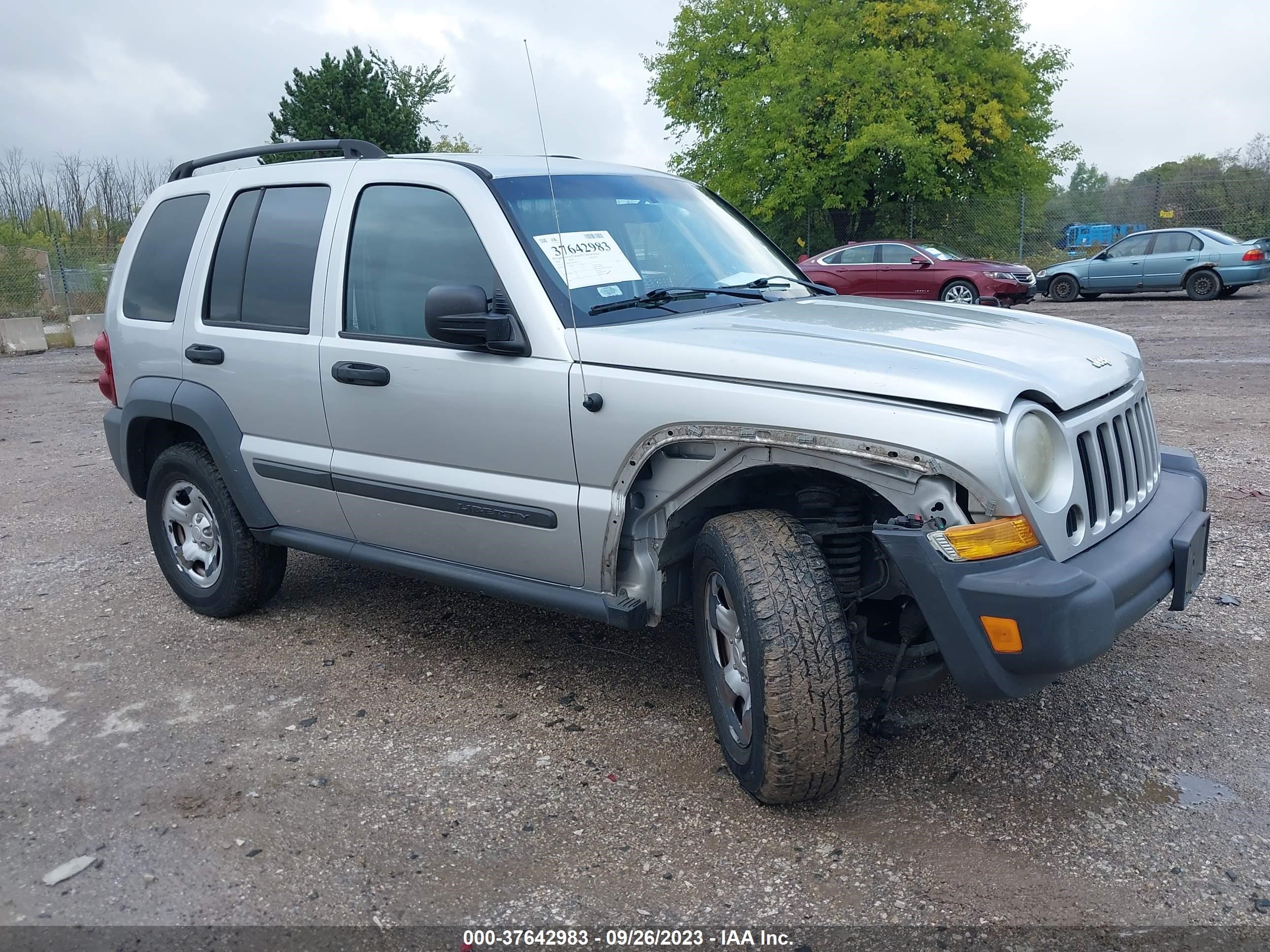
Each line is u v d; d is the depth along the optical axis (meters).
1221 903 2.47
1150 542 2.92
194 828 2.99
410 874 2.74
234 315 4.28
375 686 3.92
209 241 4.43
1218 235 20.27
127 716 3.75
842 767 2.76
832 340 2.99
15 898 2.70
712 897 2.59
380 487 3.77
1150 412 3.41
